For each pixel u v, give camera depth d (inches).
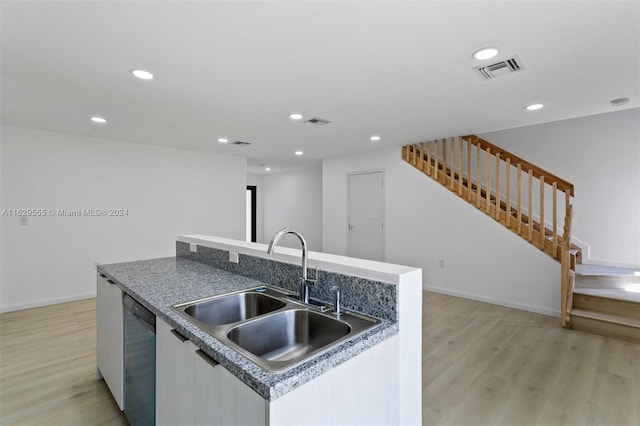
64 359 102.3
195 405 42.9
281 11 61.0
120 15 62.1
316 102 113.7
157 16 62.5
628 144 164.9
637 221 162.2
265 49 75.8
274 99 110.3
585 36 69.8
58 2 57.9
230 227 226.8
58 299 160.1
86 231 168.6
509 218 155.9
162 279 75.8
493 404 79.1
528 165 149.3
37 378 91.0
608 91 102.5
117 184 178.4
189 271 85.4
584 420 73.2
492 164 202.4
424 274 187.2
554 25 65.7
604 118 171.0
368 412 42.1
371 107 118.7
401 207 196.9
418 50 76.4
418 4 59.0
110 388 79.2
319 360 35.6
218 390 37.9
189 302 58.1
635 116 163.2
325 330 50.6
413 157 190.7
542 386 86.9
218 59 80.8
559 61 82.0
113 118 133.3
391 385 46.3
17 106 117.6
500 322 134.8
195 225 209.9
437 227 181.3
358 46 74.5
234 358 35.9
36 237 154.9
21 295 151.1
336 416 37.1
